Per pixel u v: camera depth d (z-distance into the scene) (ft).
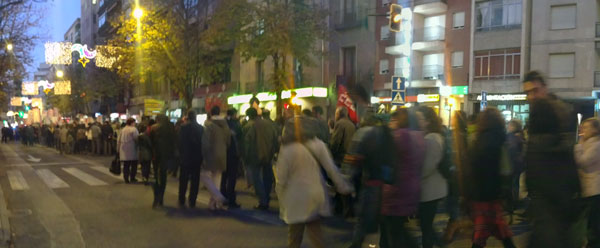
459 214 18.81
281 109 61.77
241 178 42.55
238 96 102.89
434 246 17.94
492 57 85.46
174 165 31.63
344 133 23.91
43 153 87.86
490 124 15.16
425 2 92.27
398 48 92.22
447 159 16.14
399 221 14.85
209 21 69.00
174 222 24.58
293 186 15.46
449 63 92.22
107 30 192.13
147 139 39.09
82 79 157.79
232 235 21.71
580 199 14.23
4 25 83.61
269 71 93.86
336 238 20.56
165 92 117.50
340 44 80.94
